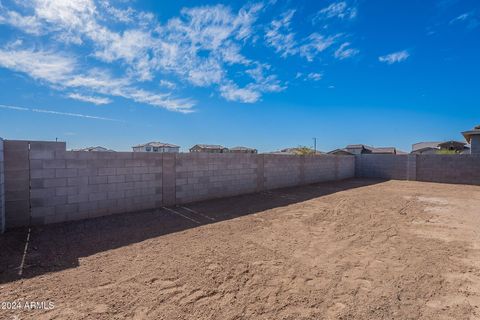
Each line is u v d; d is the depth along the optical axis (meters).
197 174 7.77
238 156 9.08
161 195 6.92
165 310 2.48
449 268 3.49
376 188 11.92
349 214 6.54
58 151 5.18
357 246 4.30
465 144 28.30
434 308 2.61
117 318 2.35
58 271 3.23
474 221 5.93
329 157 14.89
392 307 2.61
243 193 9.30
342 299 2.74
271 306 2.60
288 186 11.56
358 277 3.23
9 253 3.70
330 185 12.84
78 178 5.46
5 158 4.59
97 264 3.44
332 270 3.41
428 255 3.93
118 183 6.09
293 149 32.38
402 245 4.36
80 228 4.95
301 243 4.40
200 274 3.22
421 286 3.02
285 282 3.08
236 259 3.69
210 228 5.17
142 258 3.66
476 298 2.79
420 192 10.64
